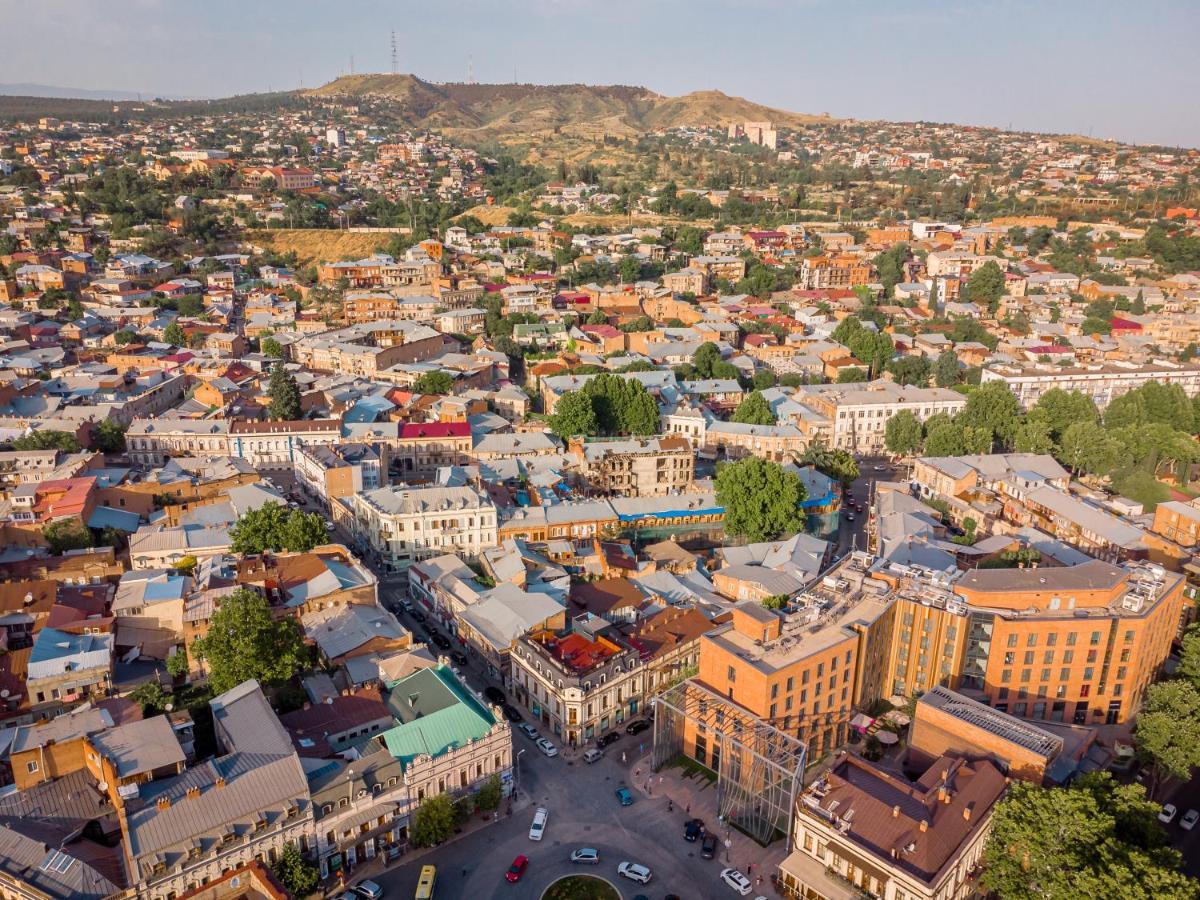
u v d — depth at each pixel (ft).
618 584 650.43
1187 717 476.54
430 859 424.05
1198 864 444.55
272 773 395.75
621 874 417.69
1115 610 528.22
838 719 518.37
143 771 390.83
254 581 570.05
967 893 410.93
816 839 410.72
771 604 604.90
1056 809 390.21
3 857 355.77
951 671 533.14
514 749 508.94
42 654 506.48
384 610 585.22
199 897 366.22
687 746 508.53
